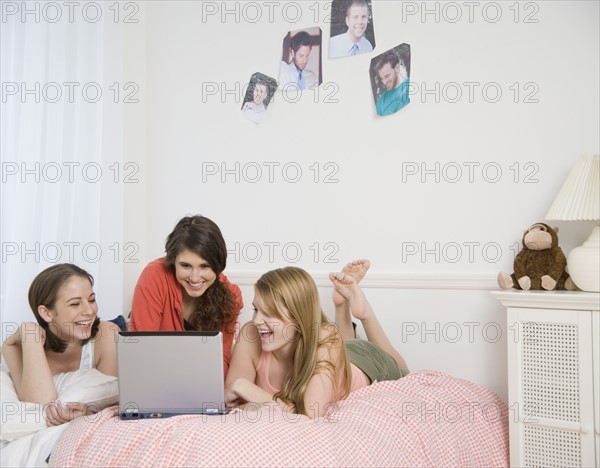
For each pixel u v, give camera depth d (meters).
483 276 2.53
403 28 2.68
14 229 2.75
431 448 1.82
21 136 2.77
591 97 2.44
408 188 2.66
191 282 2.18
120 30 2.85
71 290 1.92
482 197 2.57
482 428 2.09
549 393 2.05
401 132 2.67
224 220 2.91
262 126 2.87
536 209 2.50
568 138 2.47
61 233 2.79
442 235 2.62
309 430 1.59
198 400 1.67
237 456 1.43
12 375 1.96
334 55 2.77
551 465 2.04
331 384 1.90
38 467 1.62
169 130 3.00
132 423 1.60
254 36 2.89
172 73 3.00
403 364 2.50
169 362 1.66
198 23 2.97
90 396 1.86
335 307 2.54
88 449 1.54
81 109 2.83
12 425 1.70
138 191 2.96
